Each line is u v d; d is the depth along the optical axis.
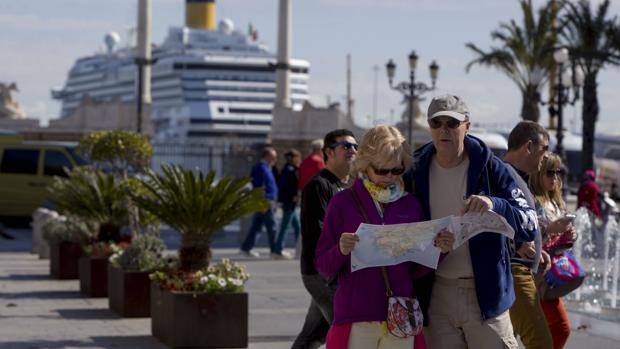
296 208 24.27
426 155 6.76
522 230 6.61
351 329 6.46
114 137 18.05
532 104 50.47
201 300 11.96
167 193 12.83
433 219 6.69
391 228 6.32
